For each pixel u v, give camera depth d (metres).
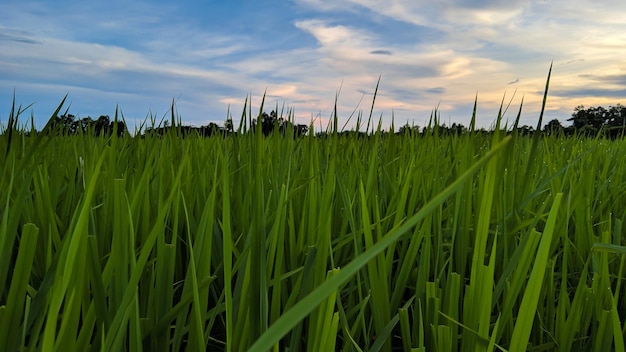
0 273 0.61
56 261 0.60
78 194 1.22
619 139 2.74
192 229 1.08
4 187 0.94
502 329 0.73
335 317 0.57
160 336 0.65
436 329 0.69
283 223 0.76
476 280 0.66
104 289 0.59
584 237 1.12
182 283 1.05
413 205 1.05
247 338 0.60
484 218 0.63
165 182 1.27
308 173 1.27
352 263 0.27
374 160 1.19
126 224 0.62
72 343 0.51
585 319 0.84
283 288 0.83
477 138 1.40
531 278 0.58
